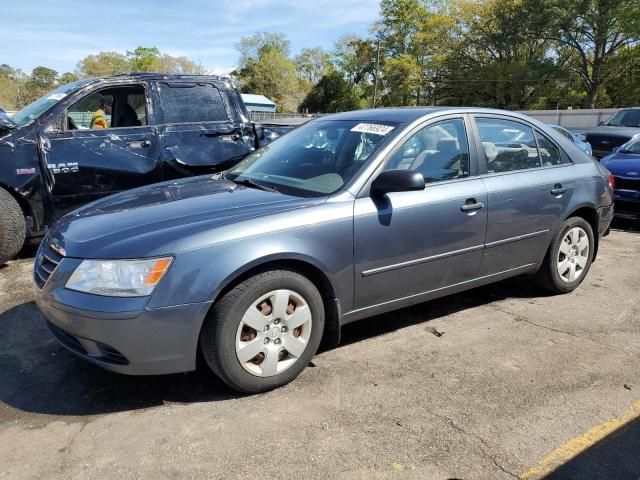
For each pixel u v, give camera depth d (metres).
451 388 3.17
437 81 60.09
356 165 3.51
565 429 2.79
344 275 3.28
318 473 2.43
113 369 2.80
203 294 2.79
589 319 4.24
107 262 2.76
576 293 4.84
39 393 3.10
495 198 3.96
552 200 4.38
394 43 65.44
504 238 4.08
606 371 3.40
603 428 2.80
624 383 3.25
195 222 2.97
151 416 2.86
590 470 2.48
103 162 5.57
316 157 3.82
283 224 3.05
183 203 3.31
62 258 2.92
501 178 4.07
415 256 3.58
